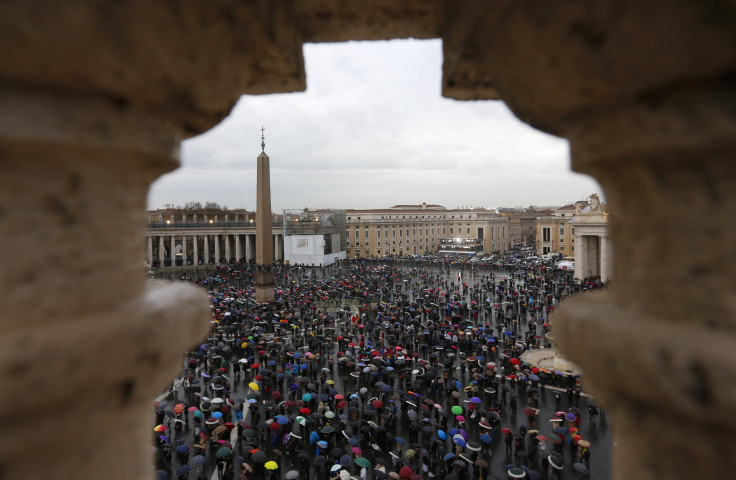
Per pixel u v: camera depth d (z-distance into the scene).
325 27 6.06
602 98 3.75
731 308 3.41
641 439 4.07
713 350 3.20
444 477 31.19
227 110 4.74
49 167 3.43
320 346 63.34
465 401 48.50
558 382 53.19
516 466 34.31
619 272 4.64
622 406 4.23
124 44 3.10
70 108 3.31
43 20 2.77
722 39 2.83
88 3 2.82
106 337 3.44
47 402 3.23
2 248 3.25
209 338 69.94
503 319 85.44
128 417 4.38
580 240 126.75
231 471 33.50
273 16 4.55
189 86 3.85
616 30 3.06
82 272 3.67
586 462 34.62
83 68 3.14
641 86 3.40
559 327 4.89
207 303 5.16
